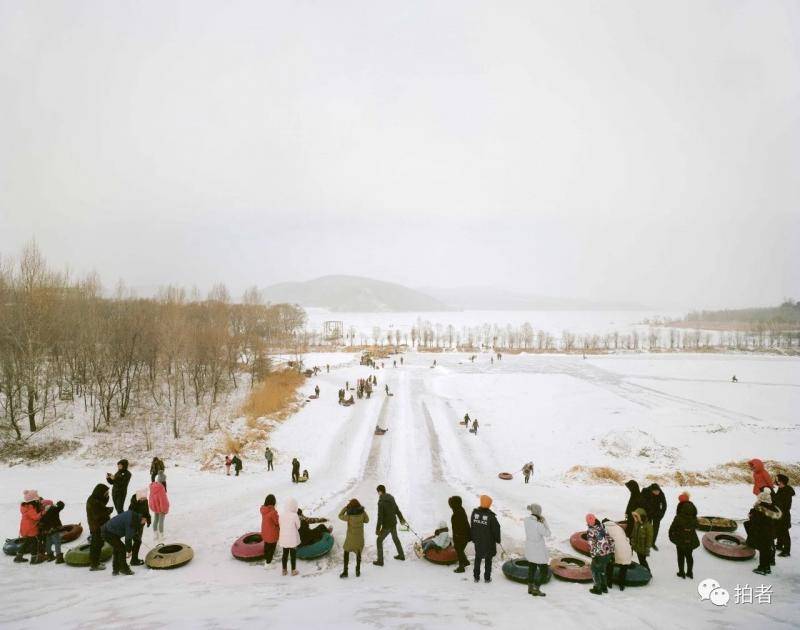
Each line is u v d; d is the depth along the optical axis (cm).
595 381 8444
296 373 7438
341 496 2550
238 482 2900
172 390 6088
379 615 978
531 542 1181
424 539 1558
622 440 4166
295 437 4334
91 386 5047
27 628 921
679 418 5322
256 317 11112
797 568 1343
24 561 1432
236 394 6103
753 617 1006
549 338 19950
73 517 1858
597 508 2278
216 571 1379
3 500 2186
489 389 7244
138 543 1423
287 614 985
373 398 6341
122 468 1708
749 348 17862
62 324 5053
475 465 3731
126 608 1038
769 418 5572
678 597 1142
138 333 5409
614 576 1246
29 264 4534
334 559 1495
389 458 3753
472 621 947
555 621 959
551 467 3741
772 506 1312
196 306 10356
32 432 4144
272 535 1405
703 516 1816
